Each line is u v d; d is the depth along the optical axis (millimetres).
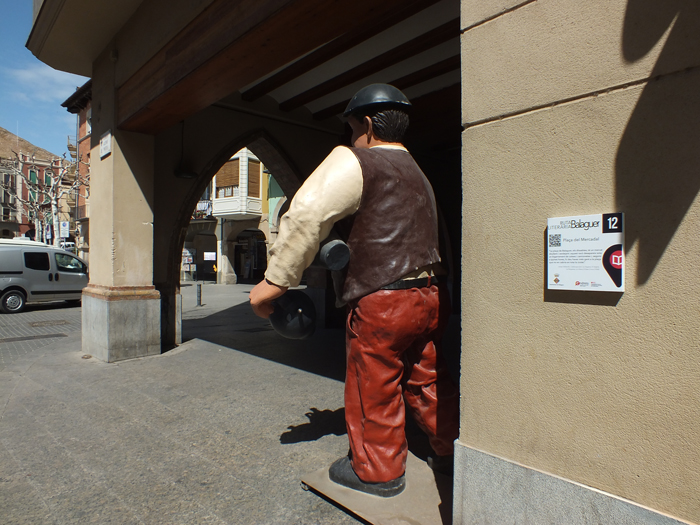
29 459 3043
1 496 2566
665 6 1434
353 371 2410
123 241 6086
